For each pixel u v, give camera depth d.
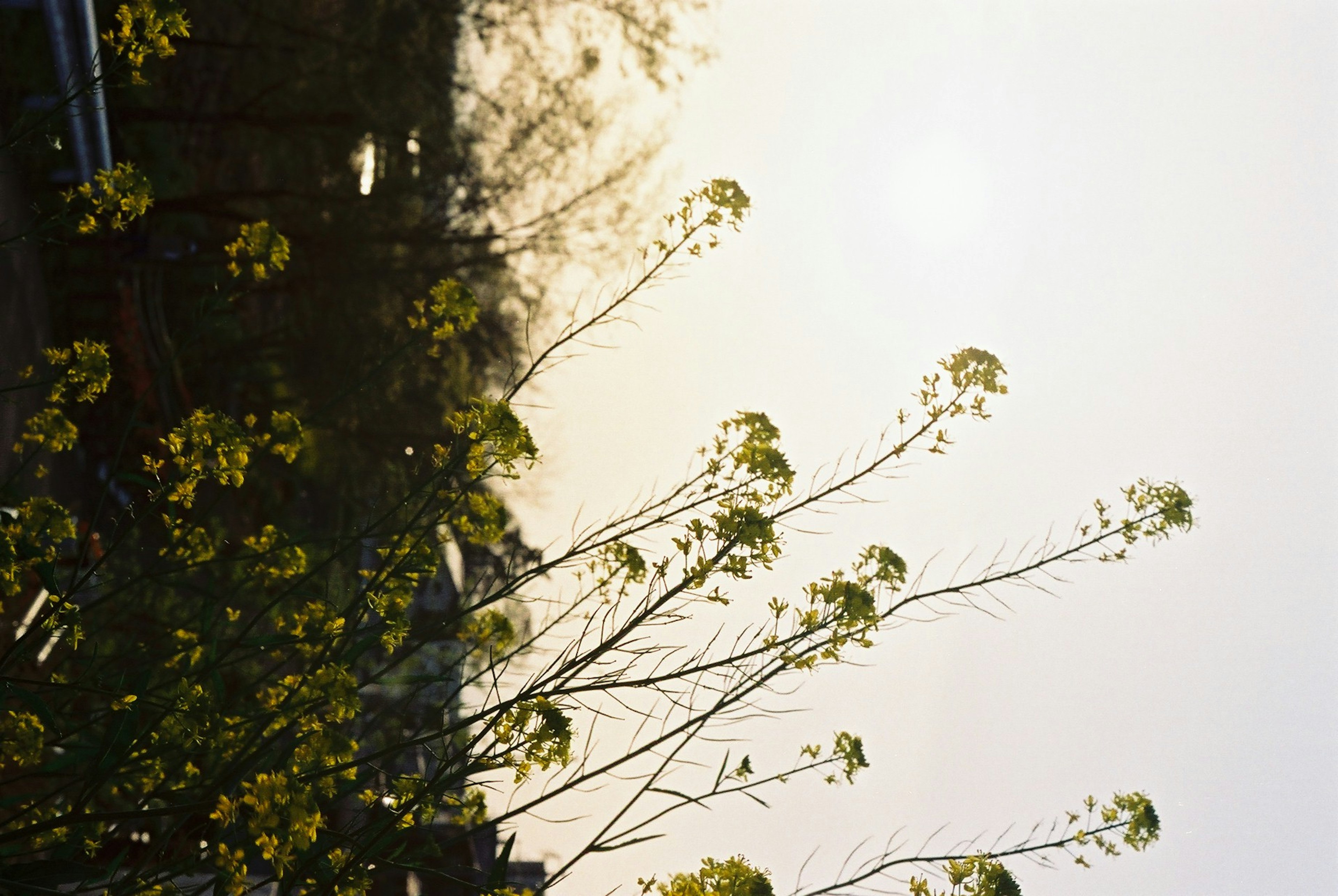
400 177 17.19
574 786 3.02
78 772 3.71
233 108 16.77
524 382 3.73
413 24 16.31
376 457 16.45
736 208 3.82
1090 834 3.83
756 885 3.14
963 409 3.55
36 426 4.44
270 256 4.32
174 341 5.36
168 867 2.87
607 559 3.84
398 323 16.23
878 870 3.32
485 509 4.03
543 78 16.48
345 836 2.85
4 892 2.75
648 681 3.10
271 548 4.28
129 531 3.75
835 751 3.56
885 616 3.51
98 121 10.04
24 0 9.19
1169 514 3.70
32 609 6.48
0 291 10.45
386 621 3.54
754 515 3.26
